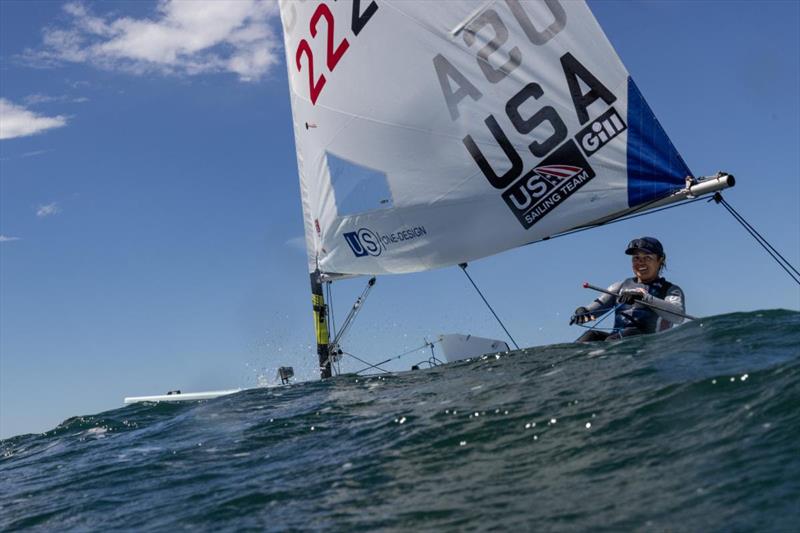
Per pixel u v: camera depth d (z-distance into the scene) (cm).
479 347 769
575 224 773
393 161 828
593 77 741
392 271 859
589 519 327
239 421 619
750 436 372
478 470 408
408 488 400
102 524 429
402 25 794
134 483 498
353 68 830
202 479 480
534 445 427
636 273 715
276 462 488
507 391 540
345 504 393
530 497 361
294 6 866
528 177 777
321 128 870
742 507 312
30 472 589
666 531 305
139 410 771
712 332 578
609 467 378
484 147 786
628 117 739
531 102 765
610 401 464
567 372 559
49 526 444
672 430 403
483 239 804
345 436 516
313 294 913
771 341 525
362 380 725
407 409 552
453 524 346
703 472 350
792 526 292
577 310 732
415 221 827
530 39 754
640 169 744
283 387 758
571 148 759
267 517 393
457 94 788
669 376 484
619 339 684
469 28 773
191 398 843
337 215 875
